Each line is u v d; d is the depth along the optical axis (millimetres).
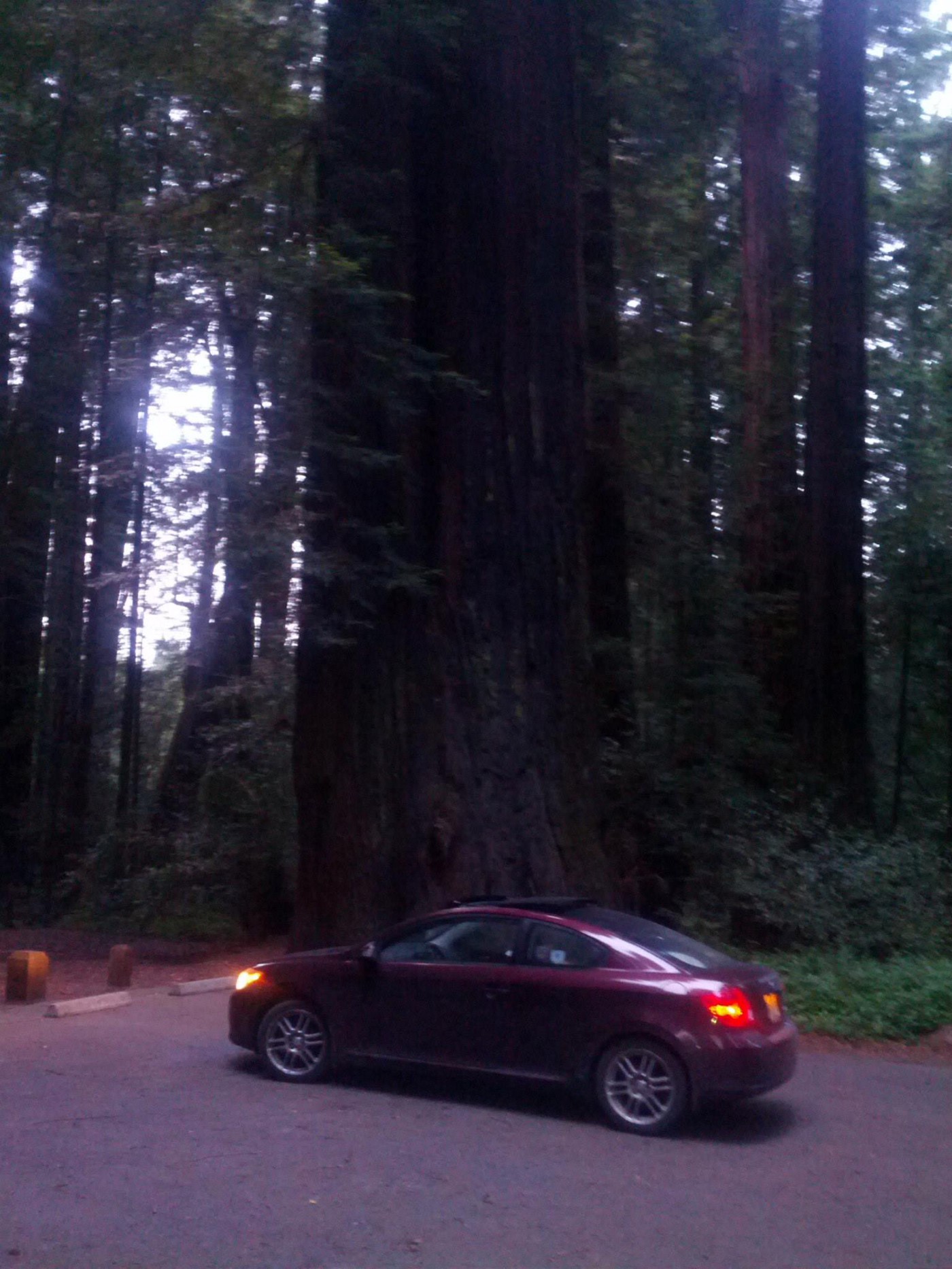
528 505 13469
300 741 13398
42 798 24781
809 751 18266
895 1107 9312
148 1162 7445
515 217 13812
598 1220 6617
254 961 17031
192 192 13664
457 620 13133
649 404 19359
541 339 13805
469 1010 8938
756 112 21547
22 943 19438
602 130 18375
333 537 12656
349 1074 9852
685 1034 8227
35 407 16531
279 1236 6250
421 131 14133
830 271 19078
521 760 12930
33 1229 6312
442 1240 6258
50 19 14367
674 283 24062
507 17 14031
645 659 18312
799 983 12945
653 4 18953
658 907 15641
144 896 18500
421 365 13492
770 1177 7469
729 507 21375
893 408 24531
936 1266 6113
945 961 13852
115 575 12562
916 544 23922
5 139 15414
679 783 16625
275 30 13930
